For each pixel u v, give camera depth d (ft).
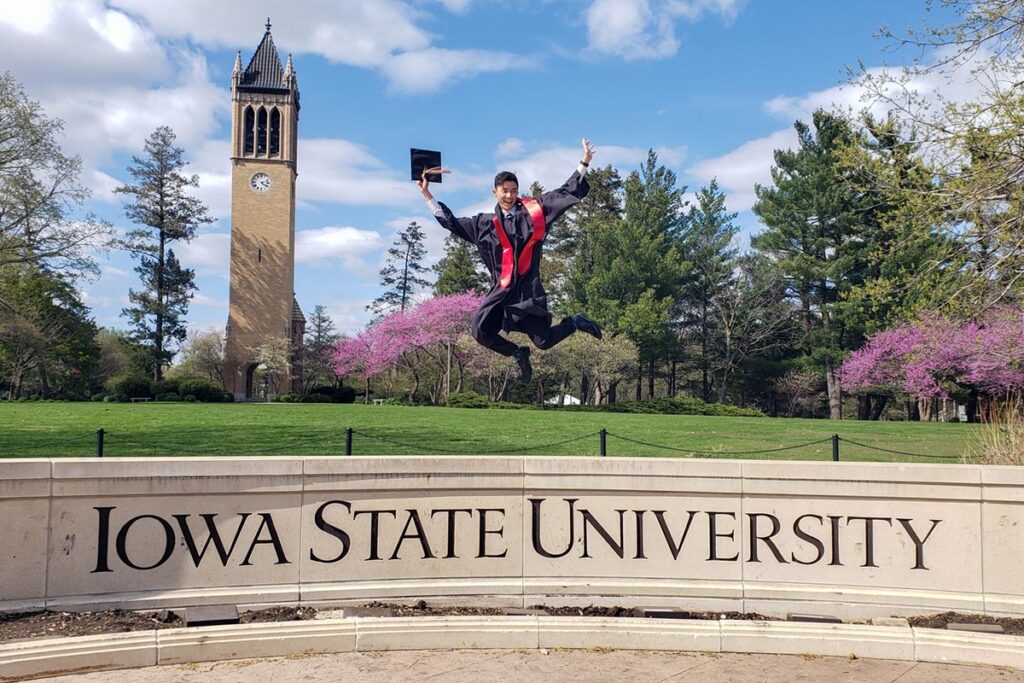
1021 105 42.29
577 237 215.10
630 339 178.09
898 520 23.81
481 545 23.90
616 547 24.11
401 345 178.81
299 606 22.80
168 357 221.05
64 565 21.54
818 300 173.78
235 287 211.41
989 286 46.78
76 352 207.41
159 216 218.59
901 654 21.33
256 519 22.82
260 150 217.77
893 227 49.16
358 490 23.41
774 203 166.09
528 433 73.26
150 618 21.48
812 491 23.99
